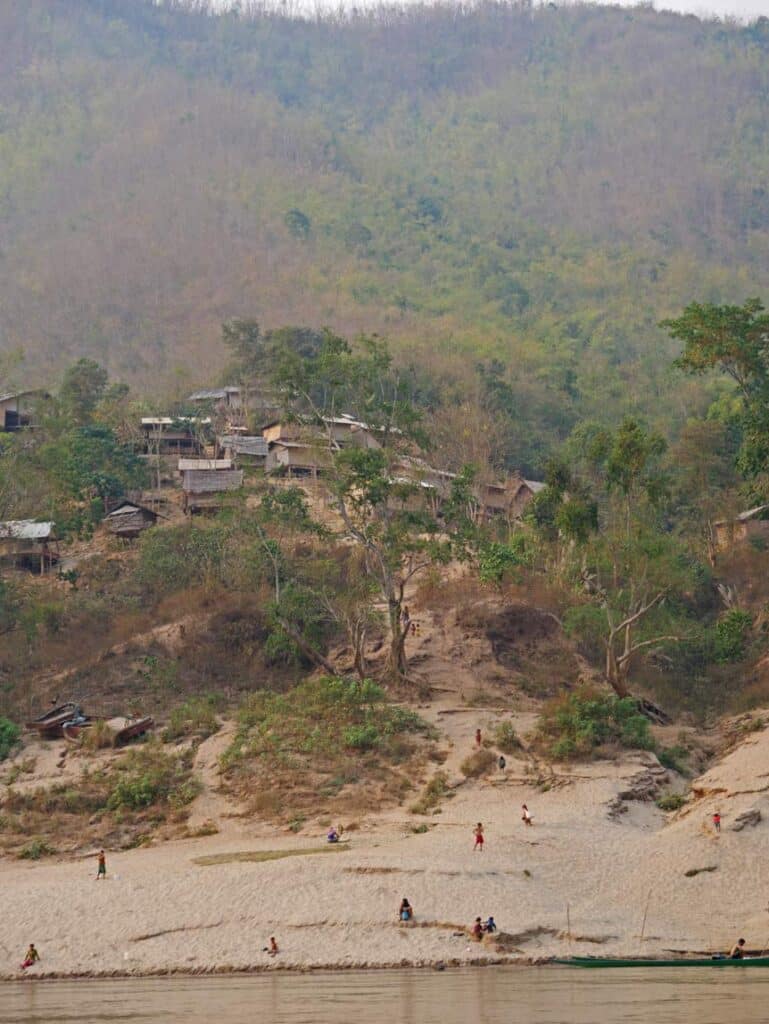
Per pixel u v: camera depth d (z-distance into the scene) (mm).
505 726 69938
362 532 84500
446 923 49375
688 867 54062
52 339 193750
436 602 86250
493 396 128625
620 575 78500
